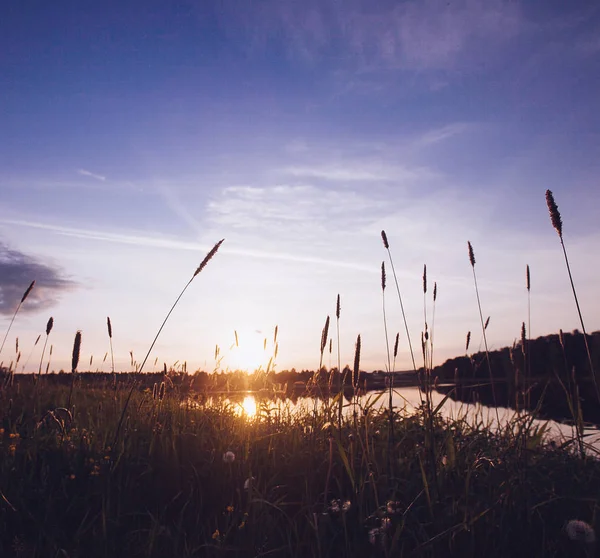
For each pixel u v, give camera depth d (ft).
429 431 11.00
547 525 8.39
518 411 11.65
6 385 18.86
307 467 10.89
